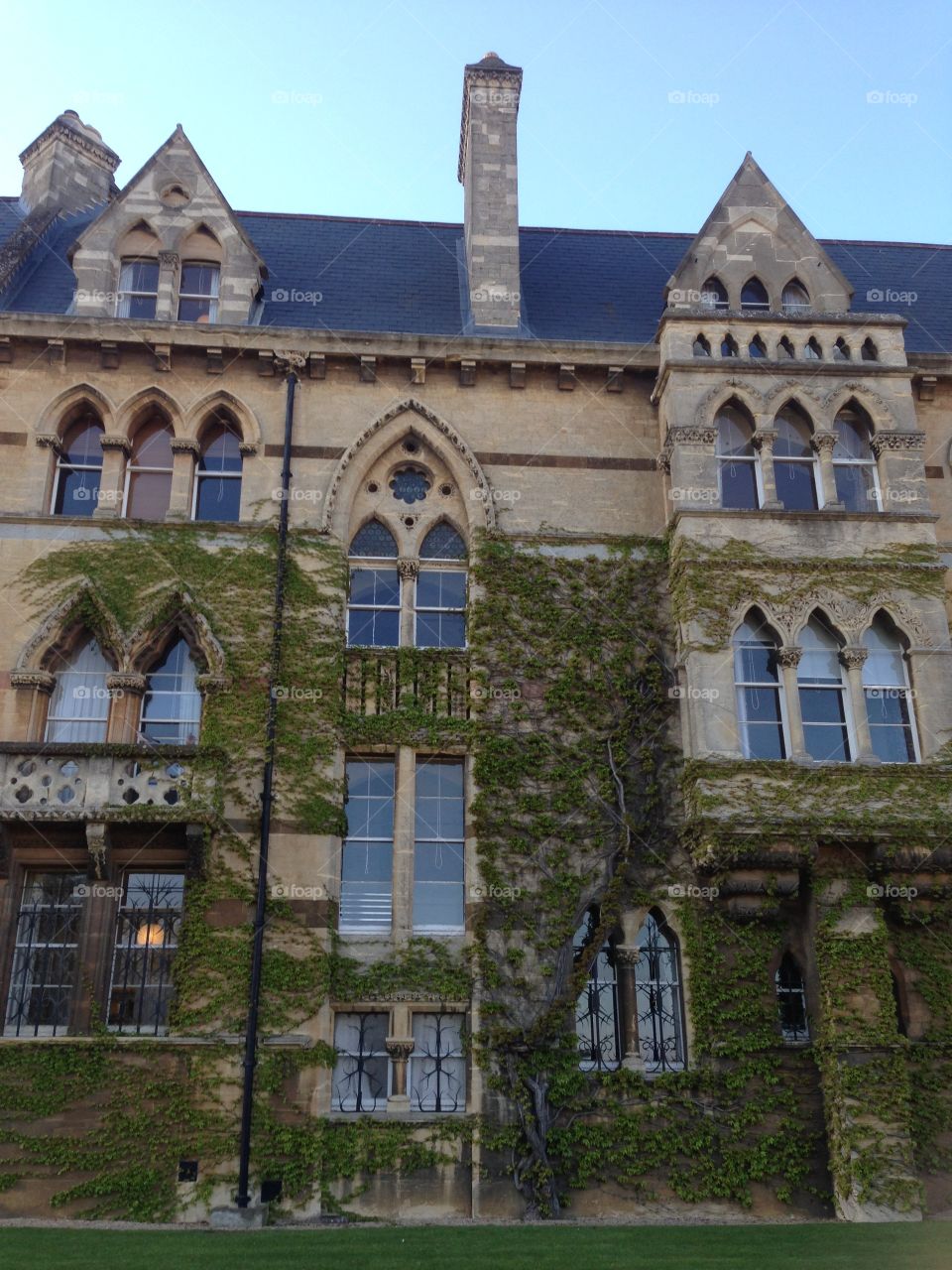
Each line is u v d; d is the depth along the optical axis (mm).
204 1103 17016
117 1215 16422
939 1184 17438
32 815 17688
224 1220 16172
